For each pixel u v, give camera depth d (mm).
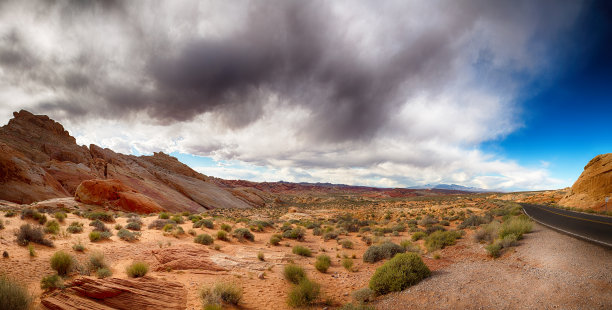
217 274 11070
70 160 60750
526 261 9258
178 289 8531
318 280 11336
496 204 42375
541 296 6277
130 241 15016
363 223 34062
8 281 6156
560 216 22375
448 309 6609
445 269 10266
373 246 15742
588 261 7984
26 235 11367
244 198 100250
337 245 20703
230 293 8398
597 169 36875
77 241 13133
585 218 20891
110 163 68438
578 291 6148
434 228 22188
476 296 6965
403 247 15234
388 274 8891
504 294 6781
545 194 59969
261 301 8844
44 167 50438
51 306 6203
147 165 82750
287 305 8656
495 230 14945
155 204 43062
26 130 63625
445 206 49875
